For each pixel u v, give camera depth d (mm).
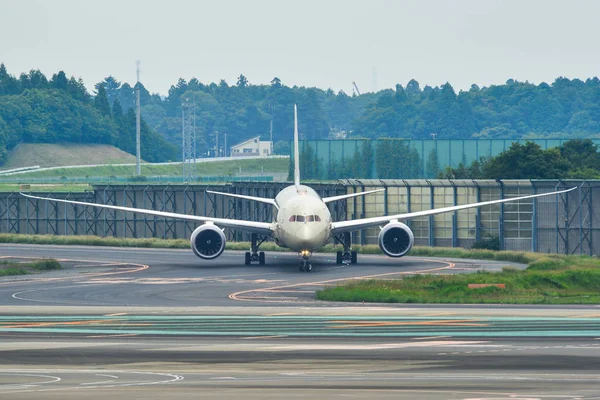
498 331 176875
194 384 126625
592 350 154750
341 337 170625
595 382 127188
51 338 171250
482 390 121188
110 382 128500
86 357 150750
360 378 130750
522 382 127250
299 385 125375
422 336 171250
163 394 119250
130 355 152500
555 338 168125
